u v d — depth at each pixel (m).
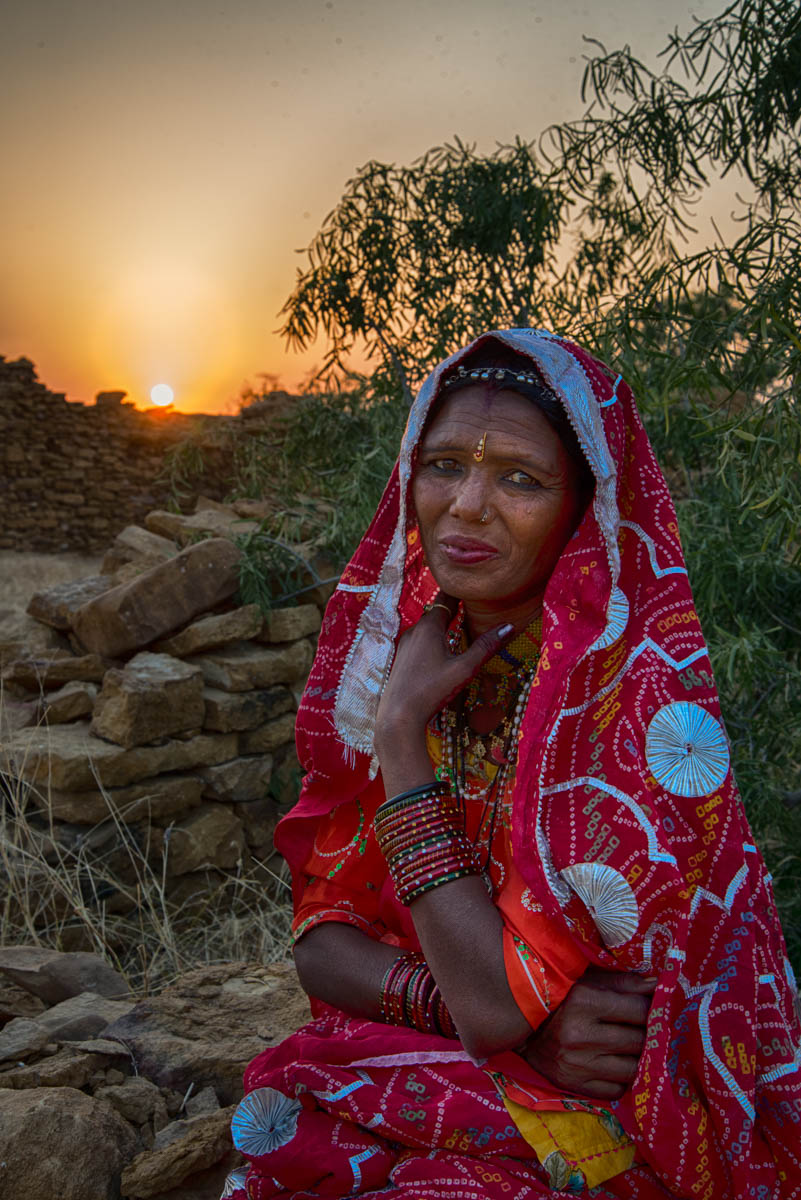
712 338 2.42
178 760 3.68
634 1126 1.10
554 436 1.14
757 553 3.11
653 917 1.07
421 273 4.20
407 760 1.18
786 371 2.19
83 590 4.23
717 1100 1.07
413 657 1.24
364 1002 1.27
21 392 16.86
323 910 1.36
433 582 1.38
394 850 1.15
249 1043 2.05
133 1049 2.03
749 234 2.21
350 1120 1.16
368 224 4.12
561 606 1.14
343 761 1.37
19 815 3.33
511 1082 1.15
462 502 1.13
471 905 1.12
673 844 1.08
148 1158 1.67
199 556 3.99
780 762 3.39
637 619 1.15
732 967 1.08
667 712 1.09
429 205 4.11
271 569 4.24
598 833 1.09
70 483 17.12
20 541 16.77
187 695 3.69
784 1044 1.13
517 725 1.23
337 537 4.40
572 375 1.13
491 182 4.04
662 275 2.38
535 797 1.10
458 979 1.10
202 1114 1.85
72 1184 1.62
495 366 1.18
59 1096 1.77
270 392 9.57
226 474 12.68
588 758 1.12
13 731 3.69
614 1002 1.10
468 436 1.13
